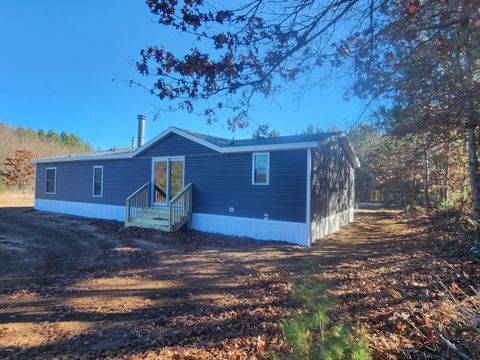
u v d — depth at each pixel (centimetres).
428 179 1886
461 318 338
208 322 434
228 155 1183
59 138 6606
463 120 684
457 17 306
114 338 394
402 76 473
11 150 4053
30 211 1903
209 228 1216
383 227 1422
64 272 697
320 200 1148
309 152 1018
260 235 1096
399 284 546
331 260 783
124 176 1522
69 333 409
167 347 368
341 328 219
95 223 1423
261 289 567
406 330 360
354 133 777
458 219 1077
